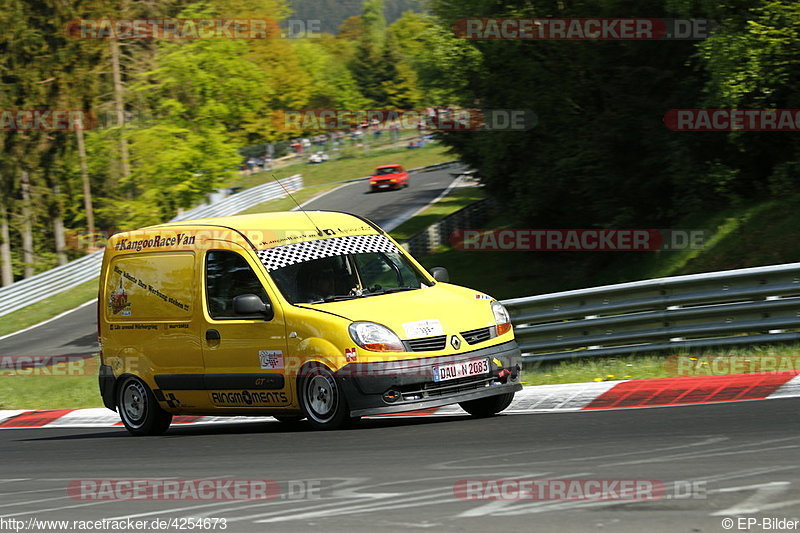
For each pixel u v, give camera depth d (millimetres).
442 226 93375
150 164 102062
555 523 9789
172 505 12594
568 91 60844
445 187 144000
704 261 45656
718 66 45281
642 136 55219
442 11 64875
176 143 102438
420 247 88688
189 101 107000
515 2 61719
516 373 19312
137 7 108938
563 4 61156
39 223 119562
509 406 20391
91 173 116562
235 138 112625
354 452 15586
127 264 22281
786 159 49344
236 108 109125
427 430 17438
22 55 103375
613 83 57156
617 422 16547
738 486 10781
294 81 186125
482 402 19828
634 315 26359
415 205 130250
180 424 24641
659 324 26219
